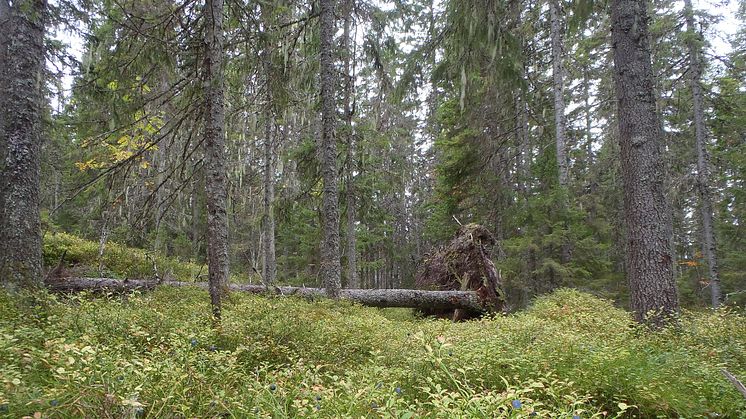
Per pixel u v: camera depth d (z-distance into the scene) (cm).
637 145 745
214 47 673
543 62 1764
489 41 888
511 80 1057
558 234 1420
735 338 578
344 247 2128
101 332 428
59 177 1429
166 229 1505
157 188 840
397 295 1199
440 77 1073
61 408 240
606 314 866
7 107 728
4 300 576
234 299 903
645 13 779
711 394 399
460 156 1603
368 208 1656
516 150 1773
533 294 1526
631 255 744
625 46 771
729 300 2097
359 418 263
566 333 552
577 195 1908
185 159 810
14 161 716
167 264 1403
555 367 419
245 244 2486
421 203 3180
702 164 1645
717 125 1838
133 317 498
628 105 760
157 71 848
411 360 406
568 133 2241
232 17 954
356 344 550
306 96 1360
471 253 1320
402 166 1873
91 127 1021
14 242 699
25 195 719
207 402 291
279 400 296
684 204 2234
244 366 417
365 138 1557
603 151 2128
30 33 748
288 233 2250
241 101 1194
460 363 398
